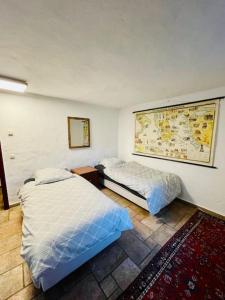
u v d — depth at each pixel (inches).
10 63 59.2
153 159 133.0
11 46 47.4
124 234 77.6
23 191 86.4
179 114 109.3
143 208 102.3
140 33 41.8
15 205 105.7
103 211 62.9
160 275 55.5
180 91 98.6
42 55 53.4
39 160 114.9
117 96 112.9
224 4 31.8
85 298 47.9
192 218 92.1
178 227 83.5
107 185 134.6
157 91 99.3
